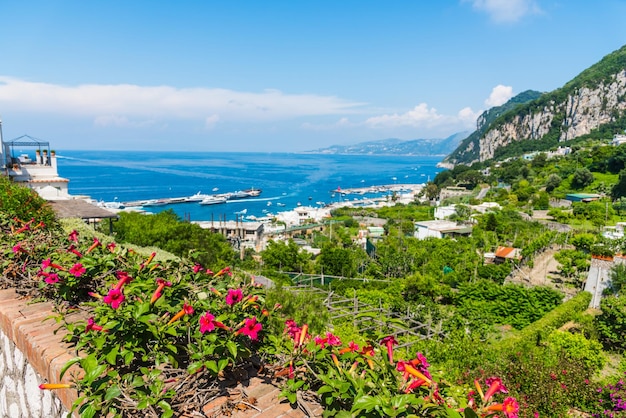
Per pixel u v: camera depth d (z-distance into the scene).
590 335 20.86
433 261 45.19
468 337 16.84
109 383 2.79
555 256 44.28
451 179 151.00
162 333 3.24
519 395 11.69
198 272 4.58
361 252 54.12
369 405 2.53
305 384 3.26
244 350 3.34
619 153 104.31
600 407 11.87
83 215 15.67
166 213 28.33
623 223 62.91
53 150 23.69
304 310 10.71
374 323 19.78
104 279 4.76
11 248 5.61
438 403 2.82
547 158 138.88
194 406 2.96
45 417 3.70
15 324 4.09
